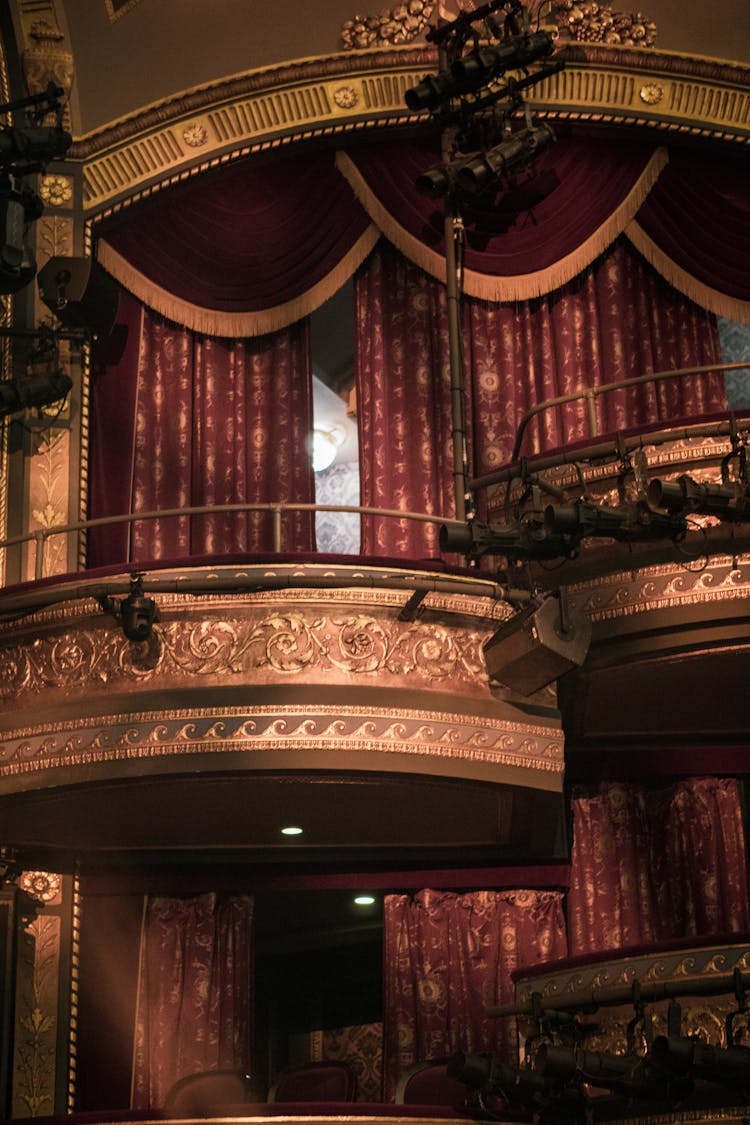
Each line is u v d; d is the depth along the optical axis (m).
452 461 9.52
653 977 7.21
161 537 9.29
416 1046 8.65
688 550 7.61
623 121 9.77
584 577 7.78
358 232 9.75
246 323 9.59
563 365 9.70
